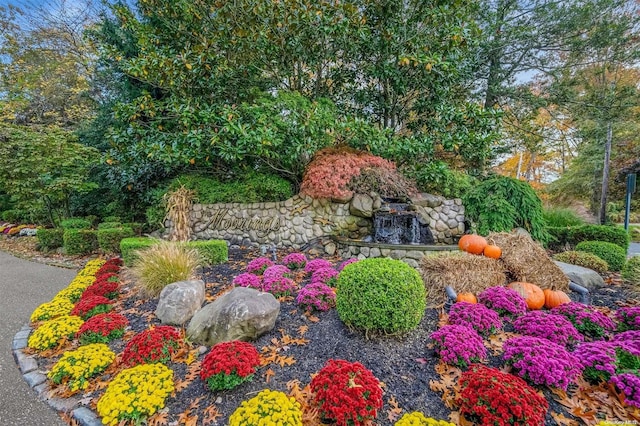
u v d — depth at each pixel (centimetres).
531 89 912
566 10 770
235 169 736
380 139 625
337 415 175
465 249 425
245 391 217
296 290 384
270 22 618
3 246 821
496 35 830
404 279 266
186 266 405
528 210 611
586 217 1277
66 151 754
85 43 1090
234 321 268
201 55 604
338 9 604
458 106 702
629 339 245
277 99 621
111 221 850
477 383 188
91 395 224
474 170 830
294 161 689
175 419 195
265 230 671
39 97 1162
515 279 384
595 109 818
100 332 289
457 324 280
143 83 823
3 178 745
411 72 695
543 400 181
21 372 260
